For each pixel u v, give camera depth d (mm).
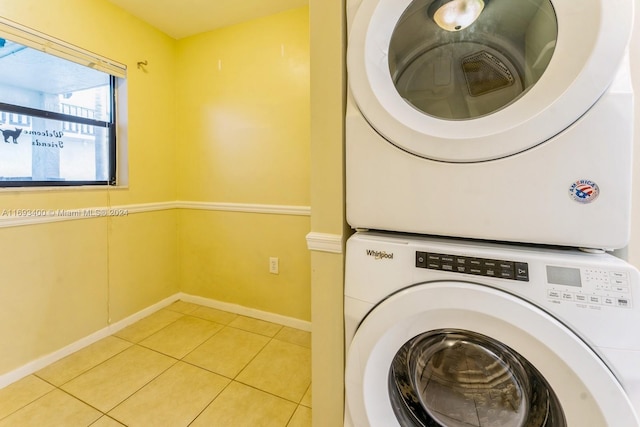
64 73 1572
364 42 692
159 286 2145
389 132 680
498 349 656
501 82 642
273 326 1958
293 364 1554
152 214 2070
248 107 1965
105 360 1561
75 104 1639
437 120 648
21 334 1405
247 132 1981
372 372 706
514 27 615
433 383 746
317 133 852
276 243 1969
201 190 2176
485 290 583
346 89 817
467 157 616
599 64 509
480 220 625
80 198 1639
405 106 680
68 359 1558
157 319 2020
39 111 1487
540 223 578
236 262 2100
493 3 631
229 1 1727
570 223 559
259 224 2006
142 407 1243
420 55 717
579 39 519
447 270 626
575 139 542
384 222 722
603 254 580
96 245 1728
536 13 584
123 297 1894
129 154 1886
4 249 1341
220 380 1421
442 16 677
